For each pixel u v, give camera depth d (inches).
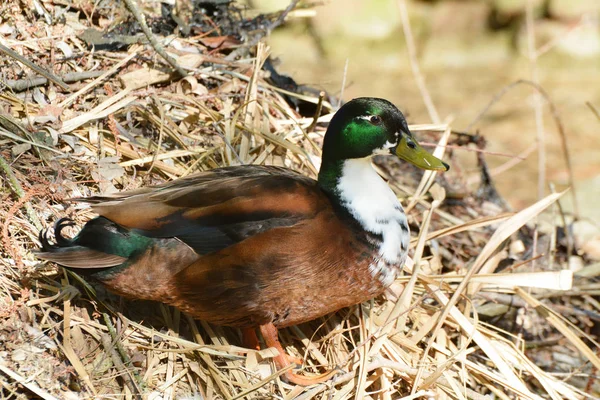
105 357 259.9
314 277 258.8
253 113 345.1
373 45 745.0
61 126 310.7
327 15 741.3
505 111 671.1
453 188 396.8
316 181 282.7
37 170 297.1
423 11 765.3
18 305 262.7
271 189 265.3
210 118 343.6
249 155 336.8
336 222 264.1
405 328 299.7
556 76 738.8
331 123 277.4
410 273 316.2
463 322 295.7
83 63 339.3
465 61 756.0
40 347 257.9
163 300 265.0
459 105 673.6
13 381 248.8
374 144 273.0
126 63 343.0
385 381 274.4
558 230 417.4
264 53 365.1
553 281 296.8
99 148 316.2
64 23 346.6
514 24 762.2
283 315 266.2
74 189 301.1
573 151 615.2
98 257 255.4
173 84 347.9
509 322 357.4
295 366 278.2
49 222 290.7
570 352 374.6
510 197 550.0
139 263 257.6
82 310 271.7
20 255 274.7
